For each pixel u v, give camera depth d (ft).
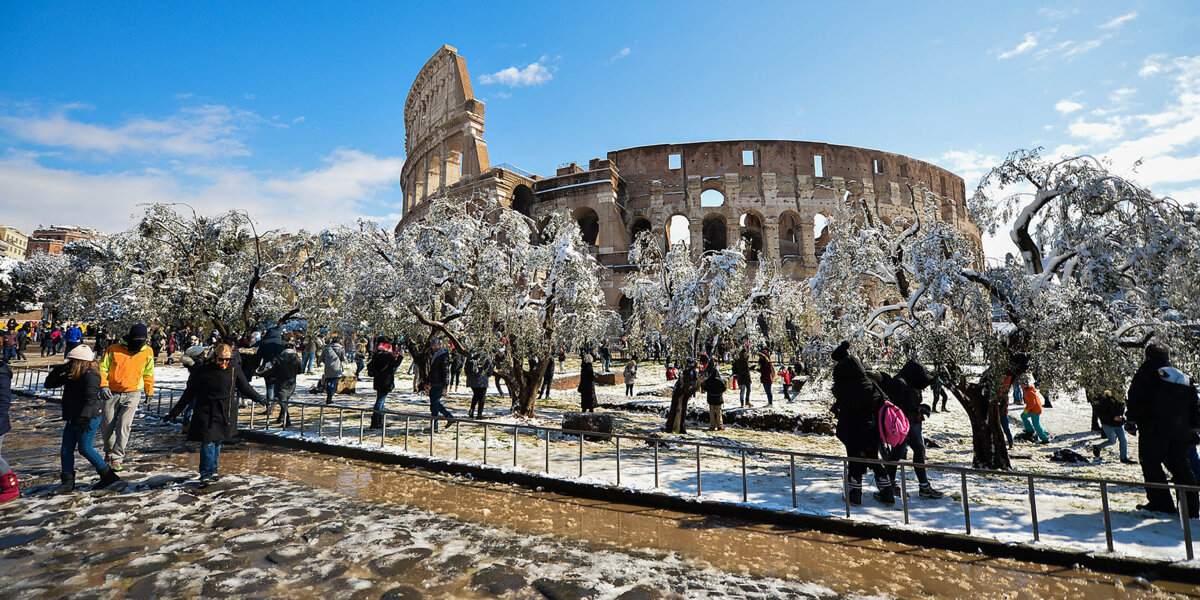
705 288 40.55
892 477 19.95
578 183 160.66
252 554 14.38
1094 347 22.44
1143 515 17.67
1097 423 42.45
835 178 166.91
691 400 58.44
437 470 24.86
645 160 171.01
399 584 12.67
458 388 67.92
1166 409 17.83
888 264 30.63
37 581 12.39
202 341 86.28
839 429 20.21
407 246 42.24
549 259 43.04
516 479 22.77
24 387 54.85
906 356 27.84
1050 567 14.10
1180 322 22.12
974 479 25.26
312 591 12.19
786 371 61.72
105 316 54.75
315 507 18.89
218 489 20.98
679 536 16.56
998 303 25.61
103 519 17.07
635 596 12.23
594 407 51.01
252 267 55.31
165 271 57.62
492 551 15.02
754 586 12.91
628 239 168.14
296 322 66.80
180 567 13.41
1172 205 21.80
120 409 22.16
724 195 166.09
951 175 188.55
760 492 20.67
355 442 29.14
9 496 18.78
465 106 174.29
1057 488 23.27
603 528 17.25
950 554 15.10
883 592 12.65
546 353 42.63
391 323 43.27
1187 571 13.12
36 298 140.46
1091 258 22.86
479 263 41.04
